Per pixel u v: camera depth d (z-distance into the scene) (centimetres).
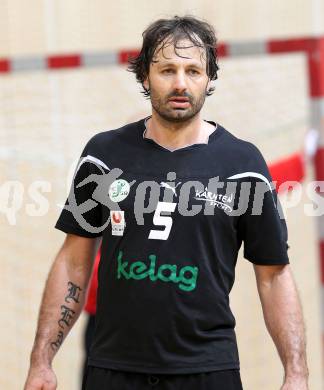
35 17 1652
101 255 916
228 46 1411
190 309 866
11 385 1686
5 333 1698
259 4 1577
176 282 866
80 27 1636
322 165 1326
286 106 1570
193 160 898
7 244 1670
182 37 879
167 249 873
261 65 1577
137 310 870
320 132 1325
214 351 870
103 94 1661
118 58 1540
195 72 882
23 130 1683
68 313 943
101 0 1625
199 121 917
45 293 949
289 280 916
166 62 877
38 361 920
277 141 1576
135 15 1620
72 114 1673
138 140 921
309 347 1603
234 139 920
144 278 870
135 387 873
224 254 891
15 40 1656
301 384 868
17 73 1612
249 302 1600
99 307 909
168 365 861
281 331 896
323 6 1554
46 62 1590
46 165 1655
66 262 952
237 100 1594
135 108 1652
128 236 887
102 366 888
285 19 1570
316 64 1334
